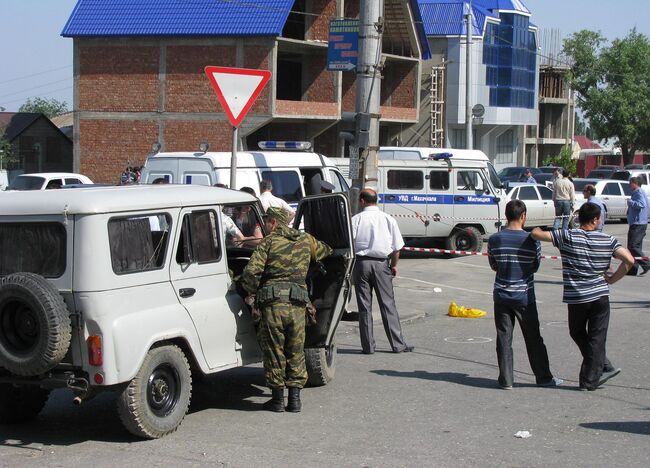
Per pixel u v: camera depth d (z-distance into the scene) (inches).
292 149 708.0
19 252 275.4
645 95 2792.8
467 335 473.4
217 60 1477.6
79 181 1153.4
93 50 1555.1
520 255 345.7
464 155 926.4
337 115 1587.1
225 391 354.6
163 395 286.4
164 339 283.4
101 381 263.9
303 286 313.6
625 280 714.8
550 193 1123.3
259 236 343.3
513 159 2485.2
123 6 1556.3
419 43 1862.7
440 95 2087.8
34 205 272.7
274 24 1432.1
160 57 1514.5
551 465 254.8
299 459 261.1
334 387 355.9
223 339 307.9
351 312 428.5
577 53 2854.3
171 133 1521.9
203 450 271.7
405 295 625.0
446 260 851.4
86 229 265.7
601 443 277.0
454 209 876.0
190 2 1518.2
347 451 269.0
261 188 563.5
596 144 3991.1
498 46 2256.4
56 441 287.4
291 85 1662.2
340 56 538.0
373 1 521.0
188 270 296.2
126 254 275.1
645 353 421.7
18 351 265.1
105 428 304.0
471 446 273.6
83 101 1569.9
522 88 2362.2
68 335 262.8
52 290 262.4
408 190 869.2
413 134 1996.8
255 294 309.9
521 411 316.8
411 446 273.9
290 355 315.9
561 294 633.0
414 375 377.4
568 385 356.8
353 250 340.2
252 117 1457.9
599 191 1342.3
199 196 306.8
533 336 351.9
